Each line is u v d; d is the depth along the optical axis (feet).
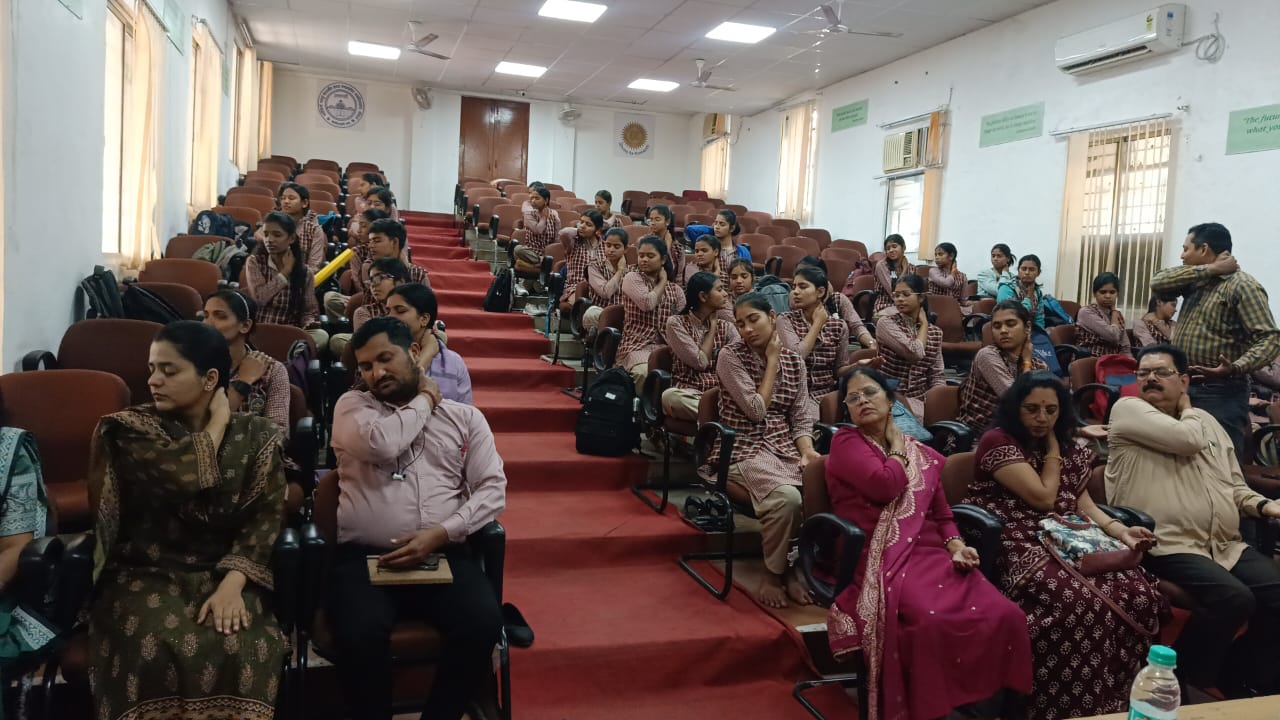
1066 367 18.29
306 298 14.67
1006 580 8.91
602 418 14.03
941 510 9.06
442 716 6.98
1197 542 9.66
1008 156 27.76
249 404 9.16
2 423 8.79
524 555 11.08
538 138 50.16
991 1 26.17
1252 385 16.98
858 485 8.81
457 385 10.87
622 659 8.95
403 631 6.98
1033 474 9.25
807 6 27.84
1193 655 9.34
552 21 31.94
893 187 34.83
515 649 8.74
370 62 41.86
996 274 25.36
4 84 9.81
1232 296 12.51
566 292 19.63
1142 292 22.71
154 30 17.78
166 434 6.66
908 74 33.24
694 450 11.36
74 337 10.82
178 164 21.84
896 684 7.84
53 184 11.61
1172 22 21.66
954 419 13.16
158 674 6.19
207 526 6.85
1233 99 20.49
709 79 40.04
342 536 7.72
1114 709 8.52
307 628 7.00
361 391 8.11
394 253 14.80
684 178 53.16
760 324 10.99
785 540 10.09
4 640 6.14
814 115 40.75
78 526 8.46
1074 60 24.50
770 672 9.46
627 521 12.15
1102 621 8.51
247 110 36.83
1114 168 23.58
